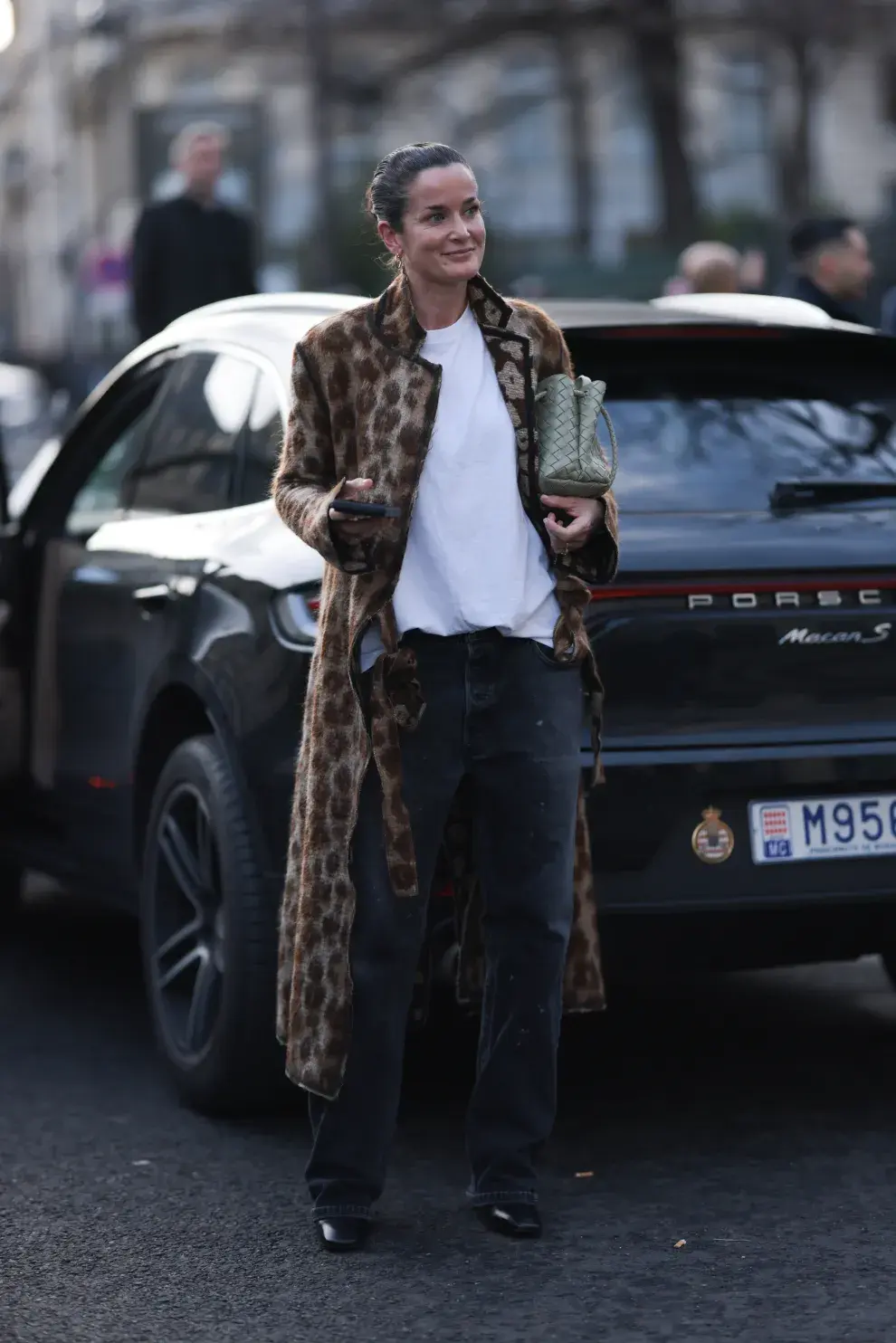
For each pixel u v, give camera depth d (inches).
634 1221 408.5
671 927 431.5
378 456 378.9
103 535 569.0
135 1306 366.3
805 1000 588.4
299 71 3806.6
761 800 434.0
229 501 507.5
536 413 383.6
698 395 465.7
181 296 1086.4
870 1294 367.6
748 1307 362.0
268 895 456.8
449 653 382.6
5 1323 358.6
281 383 498.0
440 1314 361.1
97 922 704.4
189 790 481.4
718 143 3548.2
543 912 390.9
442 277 377.1
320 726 388.2
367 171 3277.6
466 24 2896.2
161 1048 498.0
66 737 579.8
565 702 389.1
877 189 3609.7
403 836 382.3
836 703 438.9
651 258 2484.0
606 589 426.0
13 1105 493.4
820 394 476.7
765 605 434.3
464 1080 512.1
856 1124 471.8
